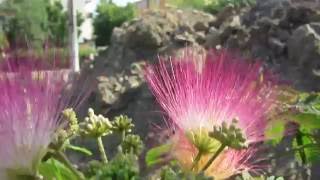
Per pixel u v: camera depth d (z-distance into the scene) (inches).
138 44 43.6
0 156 4.7
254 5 42.2
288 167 8.5
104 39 133.5
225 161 5.3
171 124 5.5
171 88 5.5
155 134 5.8
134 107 37.4
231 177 5.4
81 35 127.3
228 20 41.4
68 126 5.6
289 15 39.0
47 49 5.0
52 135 4.9
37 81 4.9
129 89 39.0
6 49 4.8
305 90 35.2
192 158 5.3
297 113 6.4
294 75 36.0
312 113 6.4
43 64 4.9
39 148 4.8
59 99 5.0
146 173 5.4
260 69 5.5
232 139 4.9
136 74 40.1
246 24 40.4
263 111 5.4
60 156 5.1
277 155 6.1
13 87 4.8
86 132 5.9
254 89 5.4
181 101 5.4
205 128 5.2
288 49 37.3
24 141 4.8
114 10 133.0
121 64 42.7
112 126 6.0
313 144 6.8
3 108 4.8
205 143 5.2
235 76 5.4
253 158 5.5
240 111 5.3
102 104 38.8
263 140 5.5
